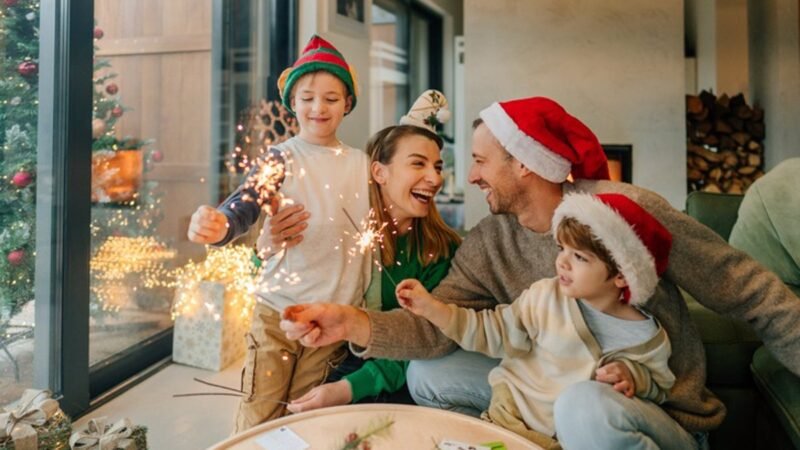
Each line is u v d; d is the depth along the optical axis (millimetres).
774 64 3602
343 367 1590
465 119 3648
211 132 2867
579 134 1253
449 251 1613
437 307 1244
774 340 1140
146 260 2365
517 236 1361
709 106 3895
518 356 1267
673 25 3453
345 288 1503
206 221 1280
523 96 3592
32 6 1642
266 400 1455
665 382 1139
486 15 3596
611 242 1047
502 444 1036
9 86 1614
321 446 1024
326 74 1549
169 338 2256
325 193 1528
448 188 4801
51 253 1668
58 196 1667
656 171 3516
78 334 1713
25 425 1047
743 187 3846
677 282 1179
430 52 5105
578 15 3516
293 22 3107
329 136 1605
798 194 1661
